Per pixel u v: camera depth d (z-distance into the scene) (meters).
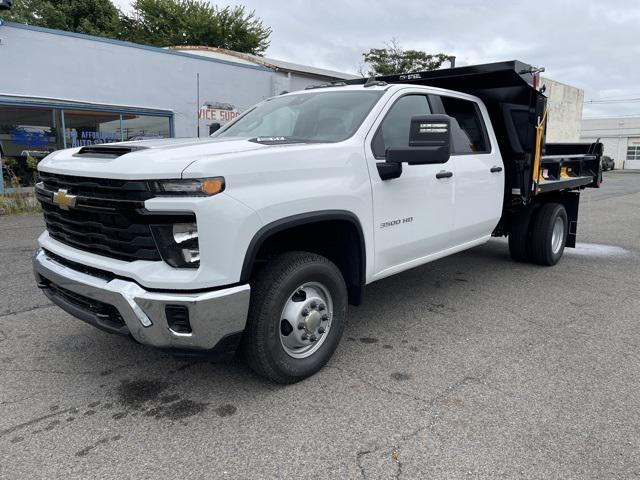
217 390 3.39
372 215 3.84
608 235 9.62
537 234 6.63
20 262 6.70
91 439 2.83
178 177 2.73
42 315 4.73
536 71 5.36
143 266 2.86
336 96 4.42
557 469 2.60
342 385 3.47
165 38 35.56
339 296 3.62
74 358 3.85
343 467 2.61
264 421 3.02
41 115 13.52
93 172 2.94
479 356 3.96
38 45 13.02
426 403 3.23
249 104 18.12
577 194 7.04
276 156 3.14
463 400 3.28
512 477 2.54
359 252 3.80
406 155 3.62
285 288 3.22
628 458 2.70
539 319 4.81
